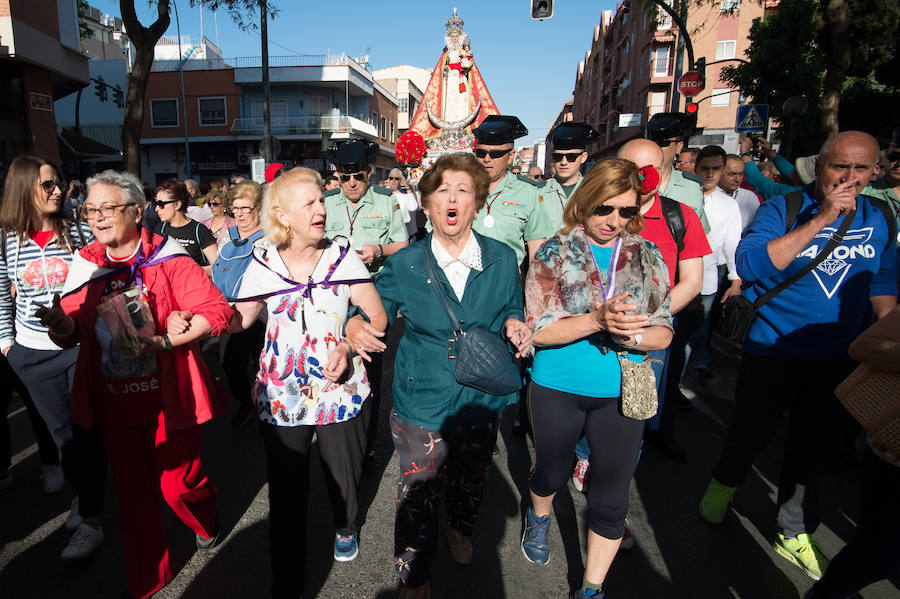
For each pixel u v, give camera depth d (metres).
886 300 2.67
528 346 2.23
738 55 28.38
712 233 4.89
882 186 3.82
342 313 2.39
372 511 3.24
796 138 19.33
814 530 2.74
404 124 51.62
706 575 2.72
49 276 2.86
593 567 2.38
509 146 3.87
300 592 2.38
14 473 3.62
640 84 34.72
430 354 2.37
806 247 2.65
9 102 13.19
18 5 12.57
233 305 2.50
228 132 34.56
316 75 34.00
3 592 2.51
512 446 4.14
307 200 2.21
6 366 3.24
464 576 2.69
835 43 10.02
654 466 3.83
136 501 2.41
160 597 2.50
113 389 2.34
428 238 2.49
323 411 2.38
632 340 2.19
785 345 2.71
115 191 2.24
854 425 3.88
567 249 2.38
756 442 2.88
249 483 3.54
